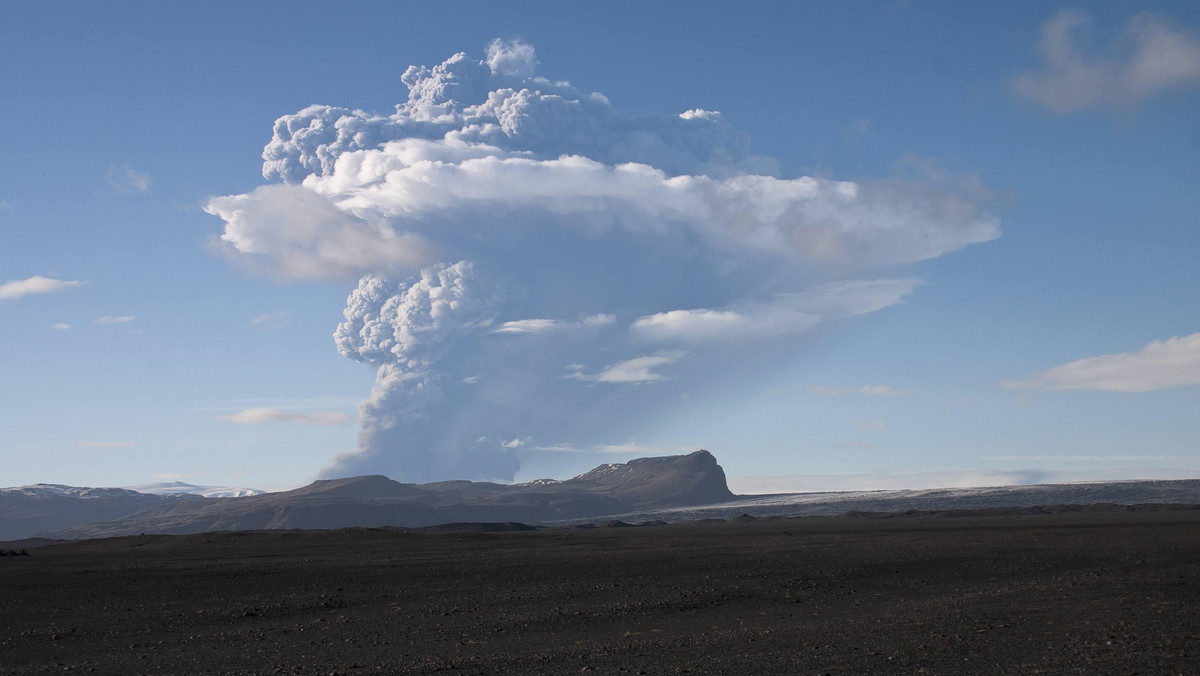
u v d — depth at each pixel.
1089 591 26.53
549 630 21.77
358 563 47.84
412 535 90.12
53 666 18.16
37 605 29.88
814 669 15.53
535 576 37.34
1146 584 28.12
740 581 32.97
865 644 18.00
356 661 17.75
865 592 29.14
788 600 27.33
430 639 20.64
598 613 24.69
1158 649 16.36
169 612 27.14
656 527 146.50
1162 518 101.81
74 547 82.38
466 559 50.00
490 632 21.64
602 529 144.50
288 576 39.81
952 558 41.56
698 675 15.27
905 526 99.62
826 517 172.25
